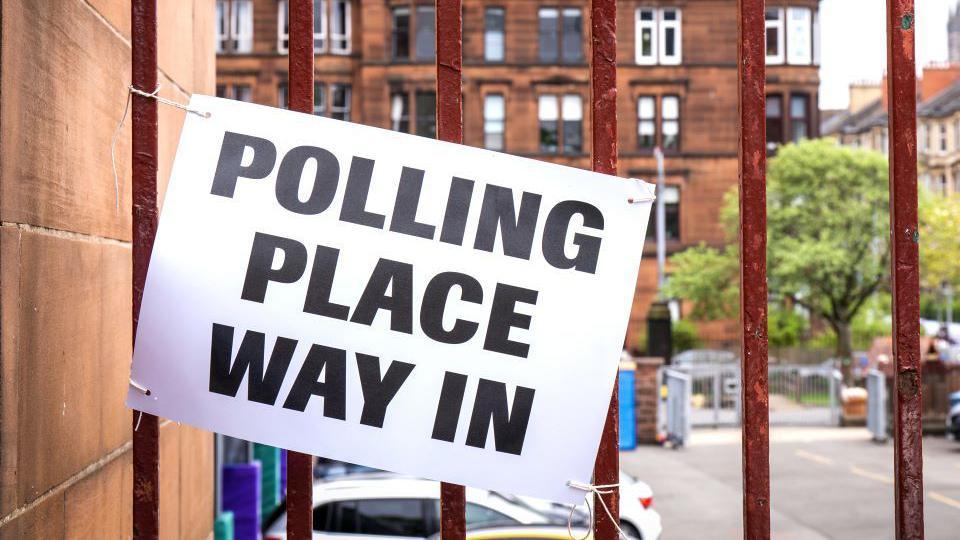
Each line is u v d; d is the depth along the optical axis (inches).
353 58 1871.3
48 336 106.6
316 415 103.8
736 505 607.8
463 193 106.0
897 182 110.4
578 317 105.4
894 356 110.7
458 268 105.3
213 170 105.0
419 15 1861.5
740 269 108.8
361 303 104.7
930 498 608.1
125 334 144.5
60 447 110.5
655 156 1891.0
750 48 109.6
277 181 105.3
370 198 105.7
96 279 127.2
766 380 107.4
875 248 1478.8
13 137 95.7
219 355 103.7
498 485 104.0
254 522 411.5
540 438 104.6
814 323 1838.1
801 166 1472.7
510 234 105.8
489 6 1873.8
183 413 103.3
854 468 753.6
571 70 1870.1
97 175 128.0
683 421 895.7
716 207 1886.1
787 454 841.5
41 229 104.7
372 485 346.3
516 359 104.8
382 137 106.3
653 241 1881.2
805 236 1473.9
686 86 1891.0
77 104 118.5
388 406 104.1
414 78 1854.1
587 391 105.0
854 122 3585.1
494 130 1875.0
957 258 1509.6
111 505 134.1
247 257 104.5
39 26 103.7
